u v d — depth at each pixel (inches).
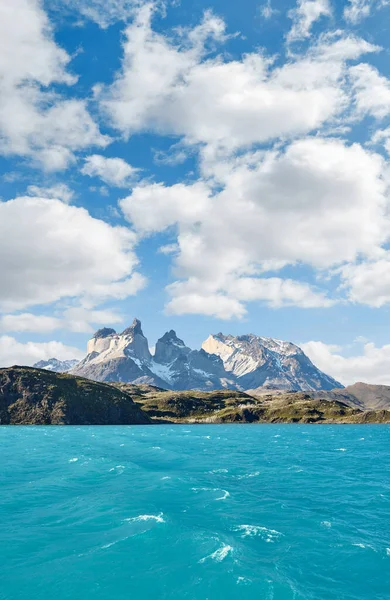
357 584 1141.7
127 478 2598.4
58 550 1346.0
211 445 5502.0
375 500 2132.1
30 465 3213.6
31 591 1081.4
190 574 1163.9
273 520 1729.8
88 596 1053.2
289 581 1138.0
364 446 5698.8
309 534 1541.6
